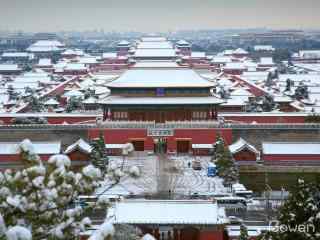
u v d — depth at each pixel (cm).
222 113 19262
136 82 17088
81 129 15725
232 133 15738
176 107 16462
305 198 5112
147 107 16450
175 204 8381
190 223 8081
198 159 14975
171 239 8138
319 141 15600
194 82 17062
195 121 16200
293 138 15700
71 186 3225
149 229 8112
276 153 14475
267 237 5353
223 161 12438
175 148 15762
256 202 10956
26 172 3045
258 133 15700
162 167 13888
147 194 11044
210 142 15712
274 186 12631
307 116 18250
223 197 10906
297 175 13888
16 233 2480
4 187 2978
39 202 3064
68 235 3188
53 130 15738
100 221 9356
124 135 15712
